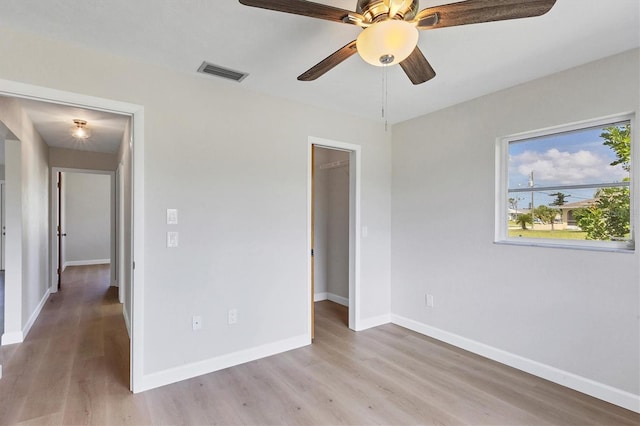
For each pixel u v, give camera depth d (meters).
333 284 4.84
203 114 2.60
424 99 3.05
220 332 2.68
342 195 4.68
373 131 3.71
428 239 3.43
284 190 3.04
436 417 2.05
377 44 1.46
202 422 1.99
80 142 4.71
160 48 2.15
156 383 2.39
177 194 2.48
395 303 3.81
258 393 2.32
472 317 3.03
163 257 2.42
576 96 2.38
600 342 2.26
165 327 2.43
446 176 3.27
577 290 2.38
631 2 1.66
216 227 2.65
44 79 2.02
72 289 5.50
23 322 3.32
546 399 2.25
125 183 3.85
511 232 2.85
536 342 2.59
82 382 2.45
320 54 2.23
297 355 2.95
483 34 1.96
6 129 2.79
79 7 1.72
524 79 2.61
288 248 3.06
